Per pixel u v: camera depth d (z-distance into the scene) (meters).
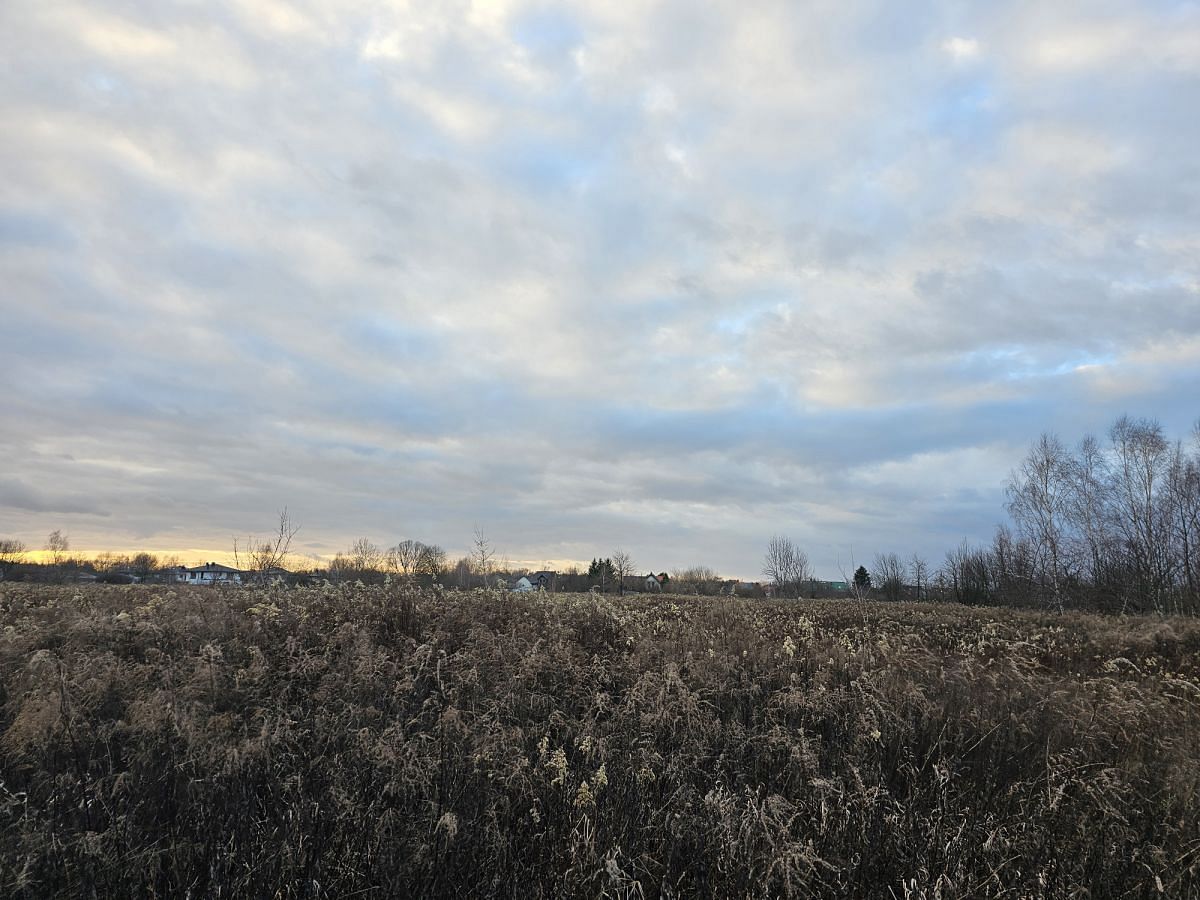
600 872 4.50
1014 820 5.55
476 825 5.04
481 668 7.96
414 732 6.49
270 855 4.59
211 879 4.36
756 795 5.52
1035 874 4.86
